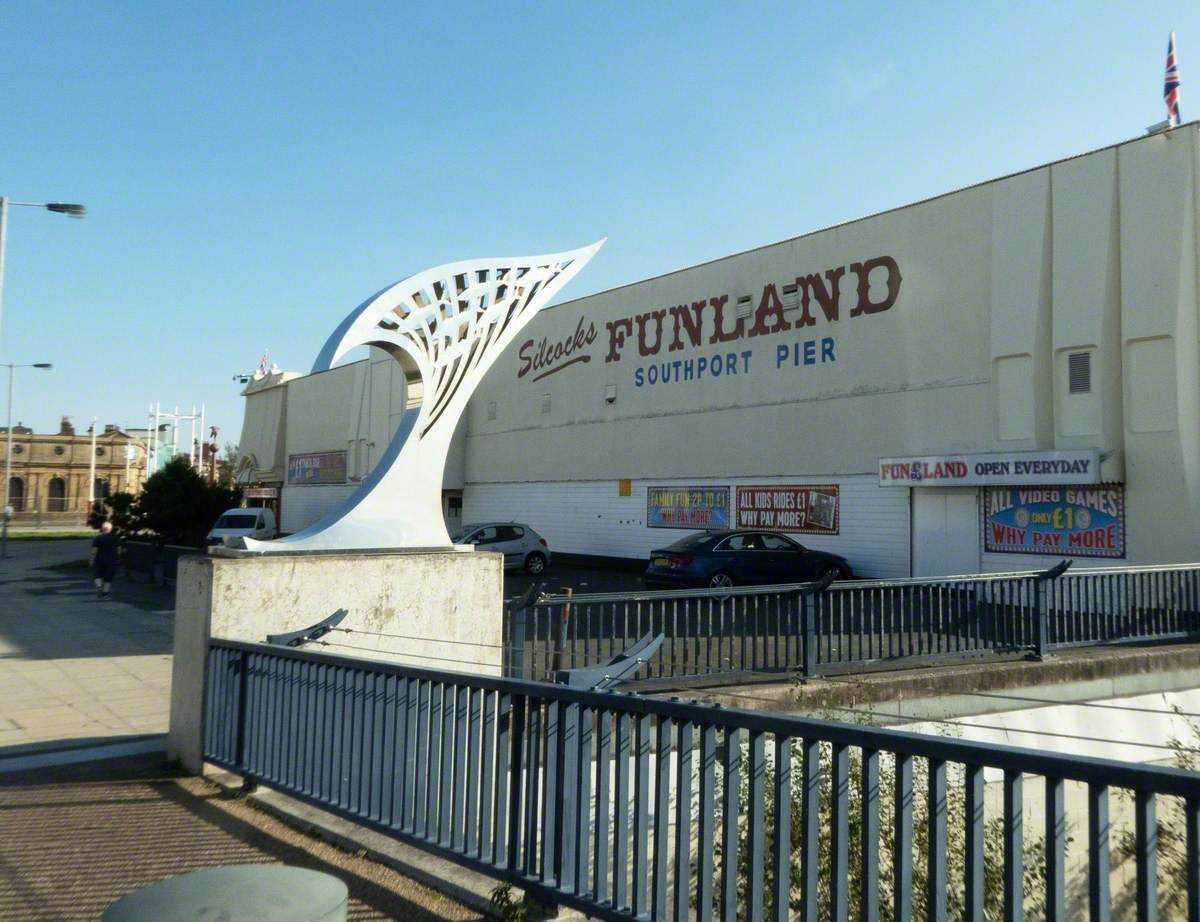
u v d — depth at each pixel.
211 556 6.96
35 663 11.45
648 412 26.03
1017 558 16.95
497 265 8.09
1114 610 10.09
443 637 7.39
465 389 7.95
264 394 50.47
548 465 30.09
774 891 3.31
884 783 5.88
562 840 4.04
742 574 18.27
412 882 4.60
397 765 4.89
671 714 3.67
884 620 8.43
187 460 32.38
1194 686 9.58
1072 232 16.22
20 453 75.69
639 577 24.44
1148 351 15.15
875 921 3.04
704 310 24.25
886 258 19.59
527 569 25.53
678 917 3.60
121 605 18.12
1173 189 14.91
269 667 5.95
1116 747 8.87
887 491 19.44
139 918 2.09
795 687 7.39
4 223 24.12
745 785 5.24
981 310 17.67
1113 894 5.61
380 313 7.28
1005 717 8.31
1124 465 15.38
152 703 9.17
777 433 21.98
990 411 17.41
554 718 4.12
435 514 7.74
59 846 5.08
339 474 41.72
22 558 34.47
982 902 2.81
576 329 29.17
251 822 5.51
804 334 21.41
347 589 6.98
